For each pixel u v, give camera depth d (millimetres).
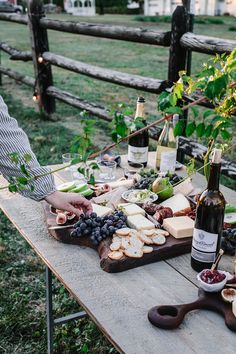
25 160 1529
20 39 14844
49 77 5984
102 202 1790
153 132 3910
